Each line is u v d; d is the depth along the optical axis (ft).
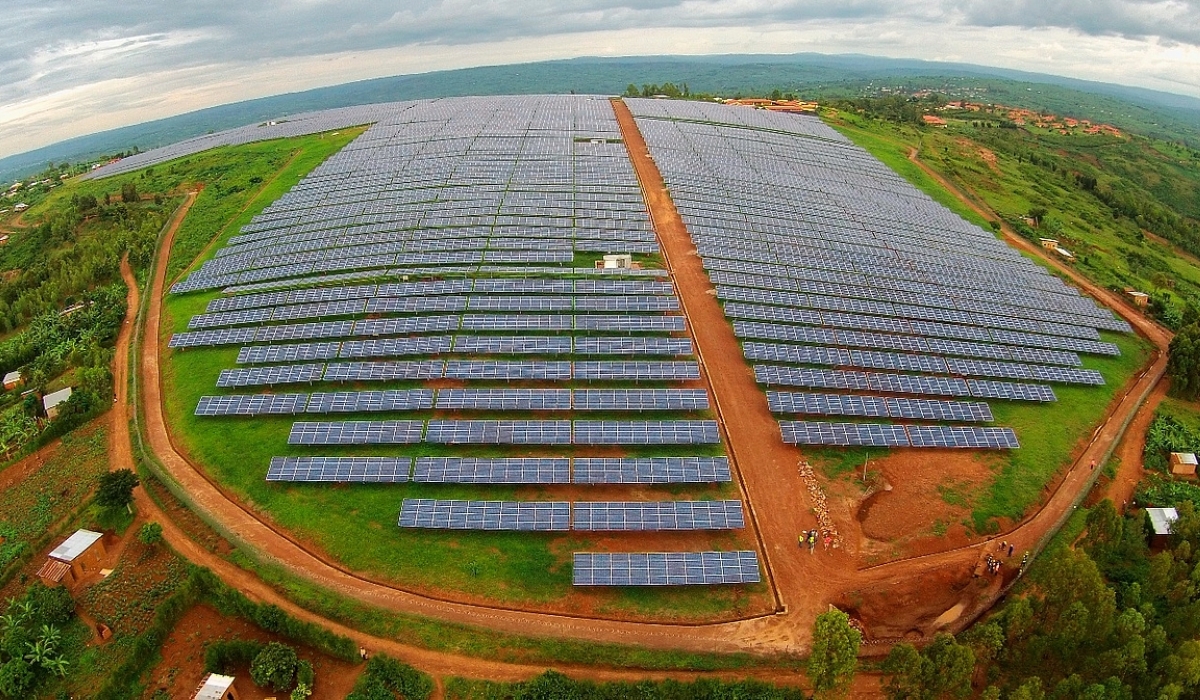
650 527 170.30
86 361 257.14
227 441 204.33
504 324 248.32
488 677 140.26
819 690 129.80
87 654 148.15
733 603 156.56
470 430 198.49
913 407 218.79
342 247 318.65
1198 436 228.02
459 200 370.32
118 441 214.69
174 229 383.65
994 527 180.86
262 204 399.85
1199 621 142.51
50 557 164.76
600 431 197.98
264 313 263.70
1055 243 413.18
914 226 384.06
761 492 186.50
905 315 275.18
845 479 192.03
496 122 548.72
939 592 163.63
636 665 142.82
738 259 307.17
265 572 163.12
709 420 205.77
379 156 463.01
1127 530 181.37
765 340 248.52
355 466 187.83
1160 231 599.57
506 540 170.60
